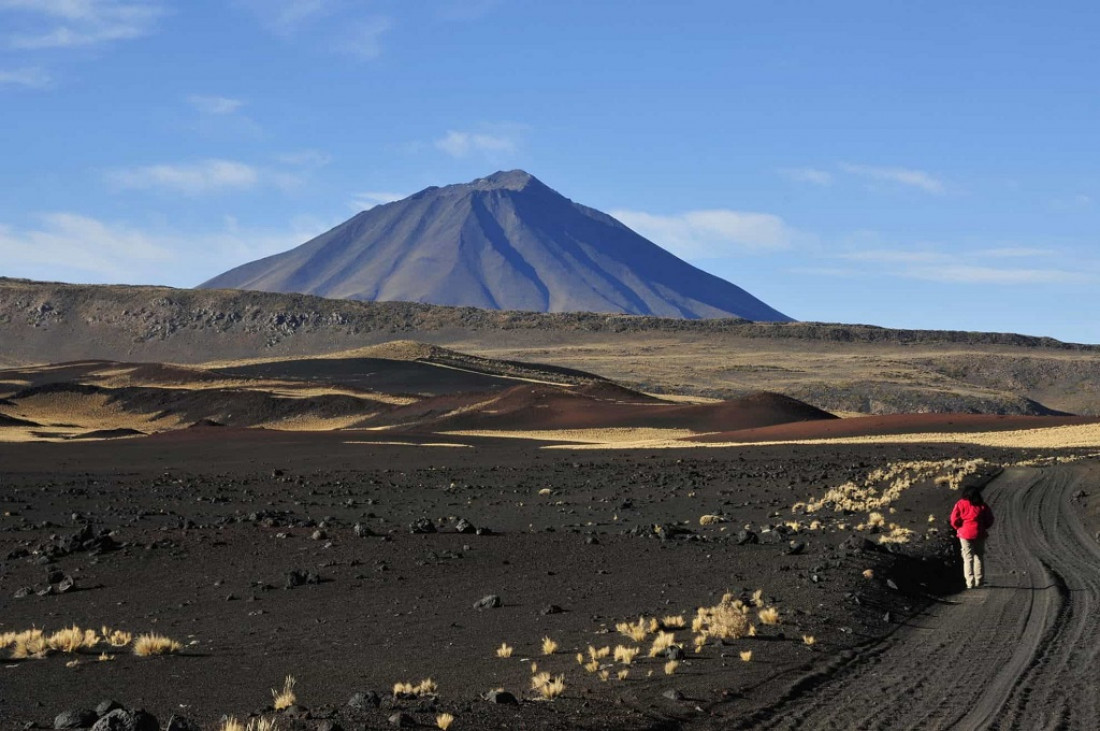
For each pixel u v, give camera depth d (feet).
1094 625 51.85
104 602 64.23
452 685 40.50
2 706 37.32
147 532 95.71
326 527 99.25
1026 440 304.50
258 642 50.83
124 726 28.48
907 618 56.39
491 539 90.94
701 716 35.45
